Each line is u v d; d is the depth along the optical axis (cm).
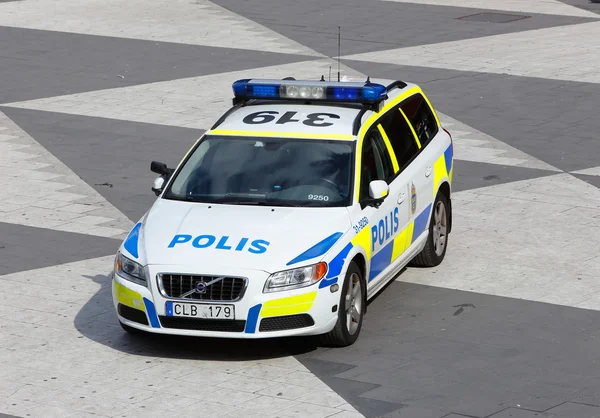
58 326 1602
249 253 1438
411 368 1430
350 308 1503
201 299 1418
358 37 4038
